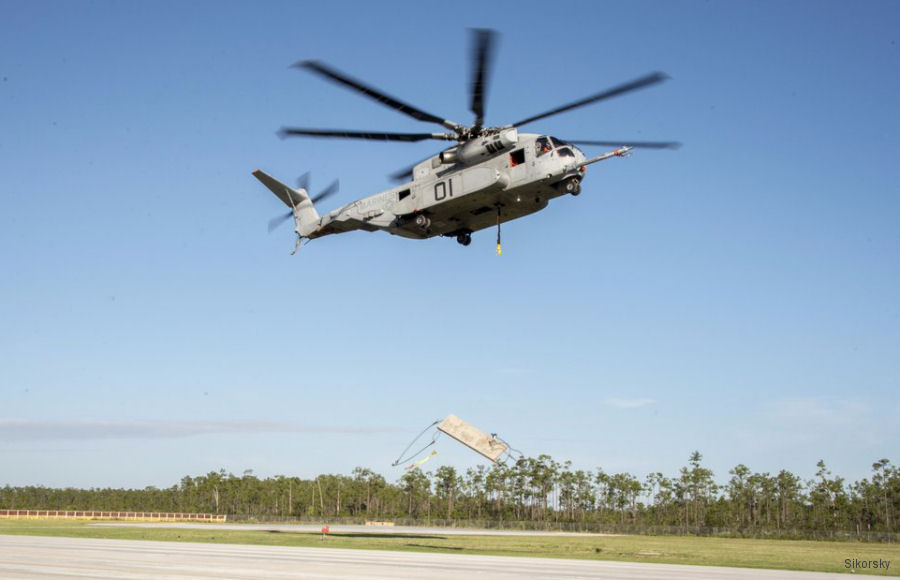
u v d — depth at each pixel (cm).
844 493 12794
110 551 2845
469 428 3141
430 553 3123
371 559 2647
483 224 3077
